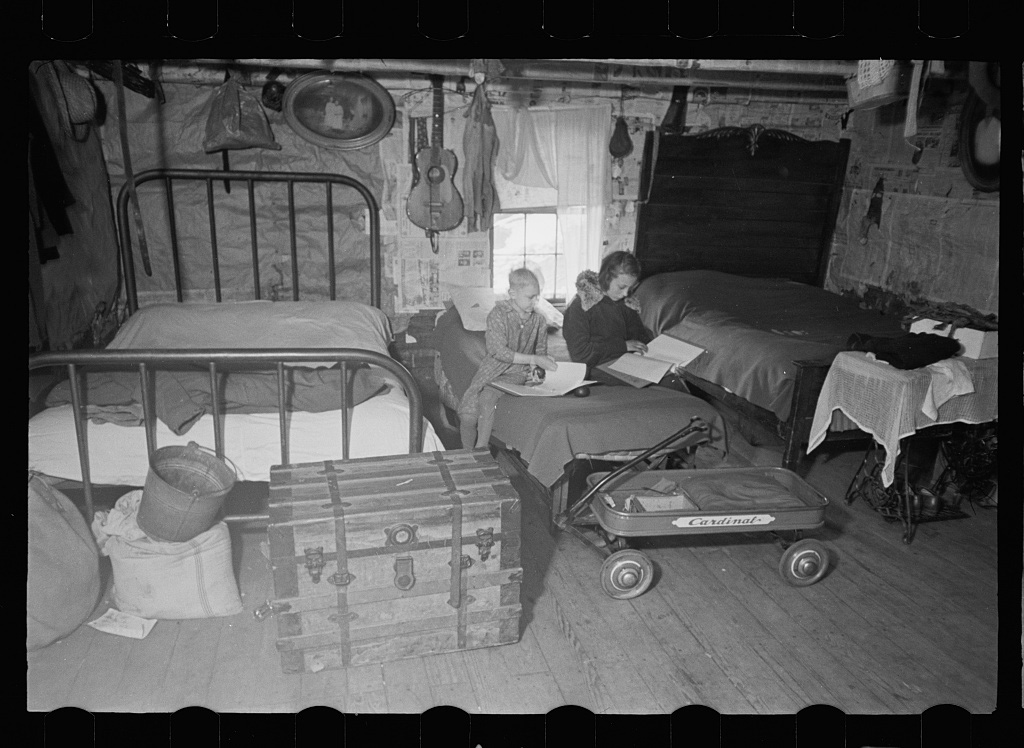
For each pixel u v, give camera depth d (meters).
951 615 3.12
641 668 2.76
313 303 4.40
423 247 5.12
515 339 3.91
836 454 4.70
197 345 3.87
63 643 2.81
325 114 4.71
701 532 3.10
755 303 5.24
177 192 4.71
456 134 4.97
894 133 5.33
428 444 3.35
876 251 5.53
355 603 2.64
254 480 3.20
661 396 3.70
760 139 5.45
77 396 2.88
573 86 5.05
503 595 2.79
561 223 5.25
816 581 3.31
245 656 2.78
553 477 3.36
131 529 2.95
